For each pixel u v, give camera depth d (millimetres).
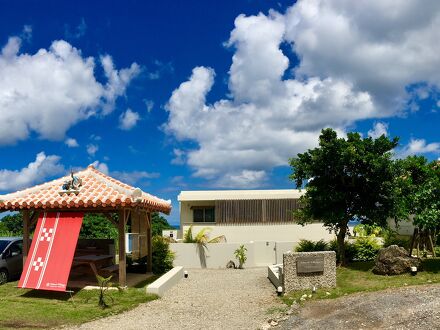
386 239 24812
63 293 16062
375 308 12508
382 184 18719
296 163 20250
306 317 12711
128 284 18016
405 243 23828
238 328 12250
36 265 15992
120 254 16984
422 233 19266
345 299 14148
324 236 31578
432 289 13922
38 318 12812
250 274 23062
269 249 28953
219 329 12180
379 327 11047
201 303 15539
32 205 16609
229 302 15625
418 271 16812
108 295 15633
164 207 21750
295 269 16188
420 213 17312
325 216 19953
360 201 19859
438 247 22297
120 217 16984
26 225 17344
